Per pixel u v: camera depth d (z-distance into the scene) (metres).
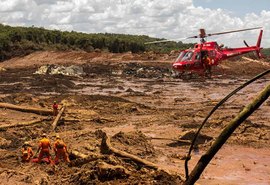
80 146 13.84
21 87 39.72
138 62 68.94
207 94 34.50
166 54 77.88
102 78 52.44
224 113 23.16
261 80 47.53
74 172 11.06
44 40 97.75
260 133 16.69
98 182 10.02
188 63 33.50
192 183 2.28
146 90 38.69
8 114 22.19
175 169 11.96
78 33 113.62
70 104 25.78
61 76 51.16
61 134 17.16
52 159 12.78
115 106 25.89
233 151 14.39
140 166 11.54
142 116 23.00
